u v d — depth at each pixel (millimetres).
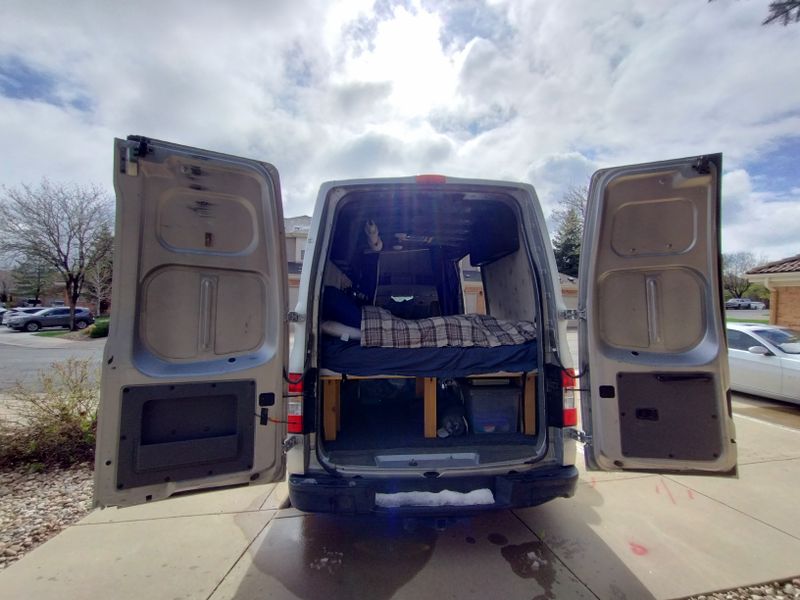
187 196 2232
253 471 2303
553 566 2551
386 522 3006
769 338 6594
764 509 3234
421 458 2562
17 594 2318
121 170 2090
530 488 2396
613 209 2494
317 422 2461
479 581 2418
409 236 4238
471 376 2807
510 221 3395
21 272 33594
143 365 2135
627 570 2516
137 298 2137
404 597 2293
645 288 2529
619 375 2492
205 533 2914
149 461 2117
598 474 3855
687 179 2375
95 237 22469
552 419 2588
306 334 2451
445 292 5039
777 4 3402
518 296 3896
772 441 4773
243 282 2365
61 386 4672
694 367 2422
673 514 3154
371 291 4707
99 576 2469
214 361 2285
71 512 3234
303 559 2623
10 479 3828
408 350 2713
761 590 2361
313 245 2584
